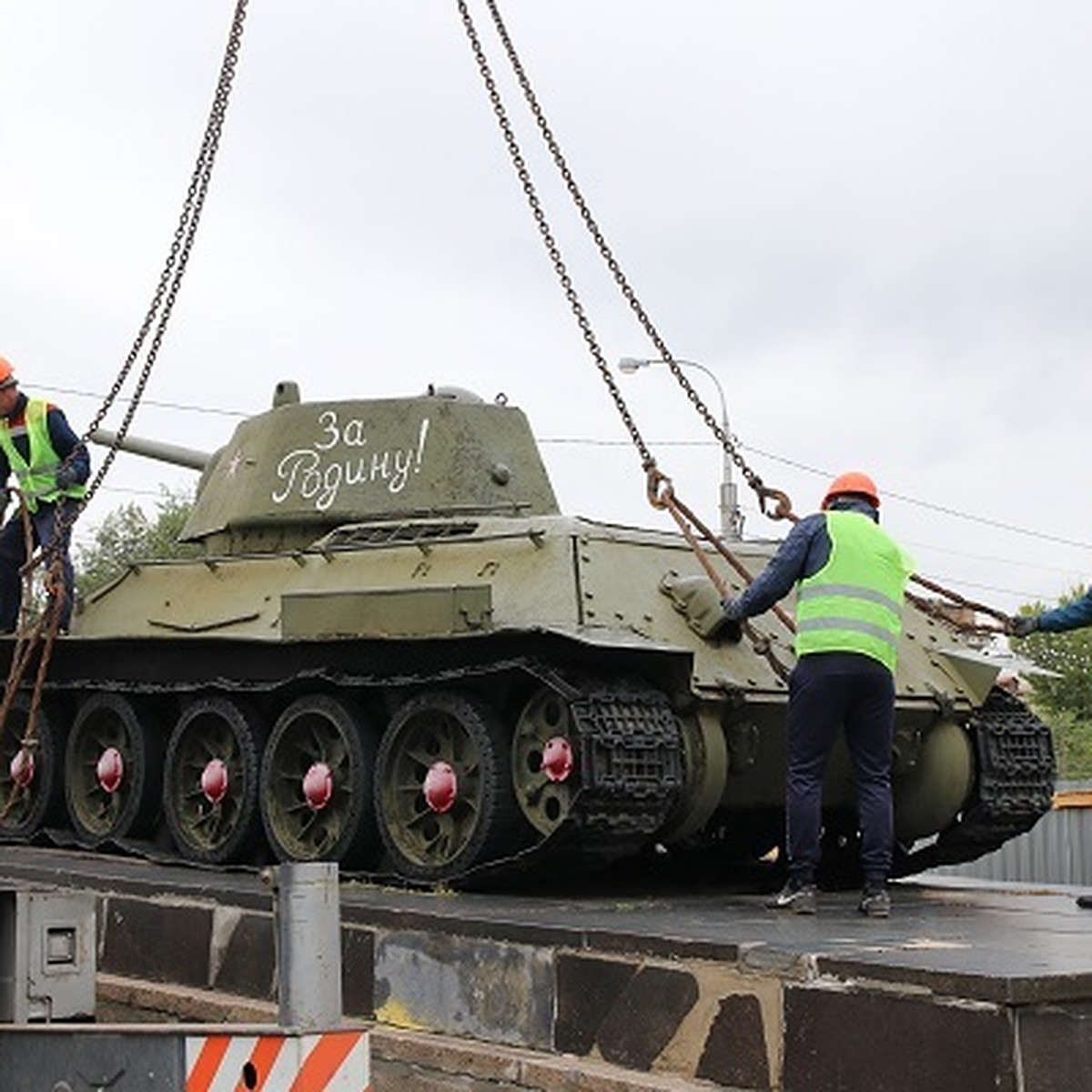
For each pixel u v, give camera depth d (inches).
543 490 595.5
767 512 449.1
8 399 583.8
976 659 528.7
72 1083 236.7
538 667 440.1
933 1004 272.8
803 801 395.5
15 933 262.2
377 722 494.6
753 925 352.2
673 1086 305.1
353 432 588.1
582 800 422.9
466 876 447.5
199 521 627.5
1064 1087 264.7
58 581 545.0
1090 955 297.0
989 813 532.4
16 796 603.2
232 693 526.9
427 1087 343.3
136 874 492.4
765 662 478.0
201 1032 222.8
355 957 382.3
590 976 331.3
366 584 506.3
